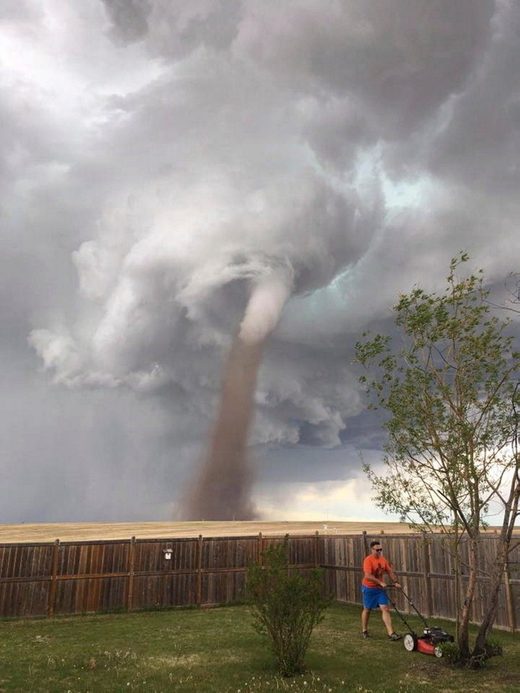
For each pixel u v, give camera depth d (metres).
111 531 47.28
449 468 9.06
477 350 9.23
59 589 15.43
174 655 9.89
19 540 37.44
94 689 7.58
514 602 12.12
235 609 16.53
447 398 9.35
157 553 16.92
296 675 8.38
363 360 10.22
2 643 11.33
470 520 9.23
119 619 14.76
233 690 7.54
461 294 9.62
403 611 15.12
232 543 18.03
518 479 9.02
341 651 10.14
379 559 11.59
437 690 7.51
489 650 9.12
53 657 9.73
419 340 9.80
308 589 8.77
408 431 9.62
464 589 13.39
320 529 48.91
